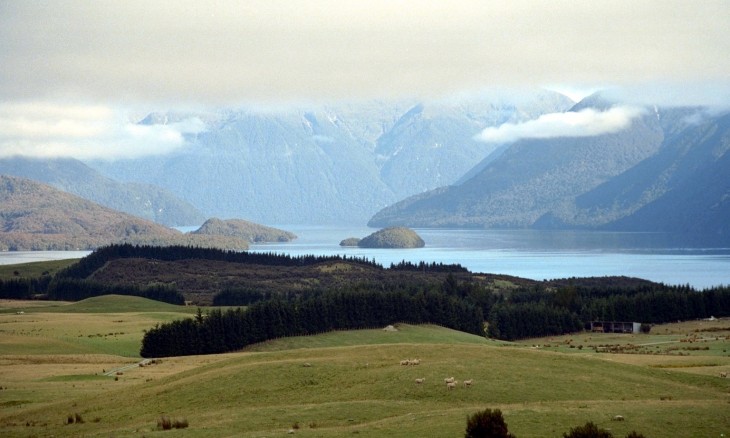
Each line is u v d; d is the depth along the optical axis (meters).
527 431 100.56
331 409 117.75
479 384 127.69
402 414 114.38
